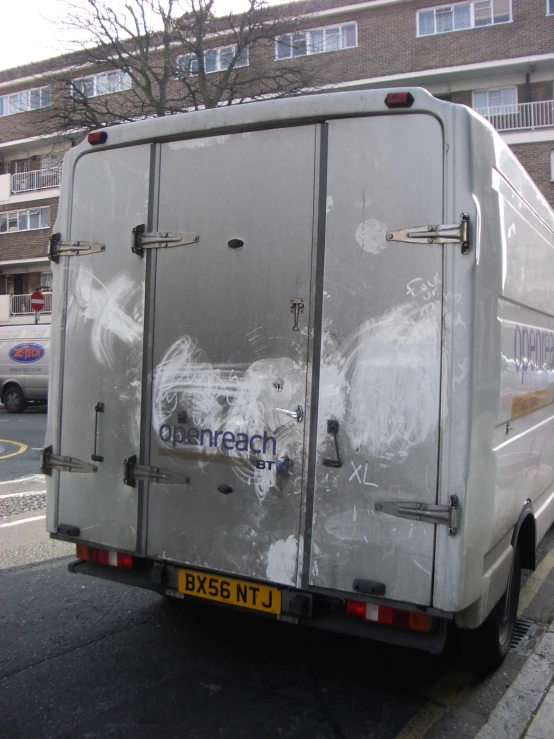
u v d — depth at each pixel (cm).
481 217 318
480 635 384
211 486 363
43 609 491
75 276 409
